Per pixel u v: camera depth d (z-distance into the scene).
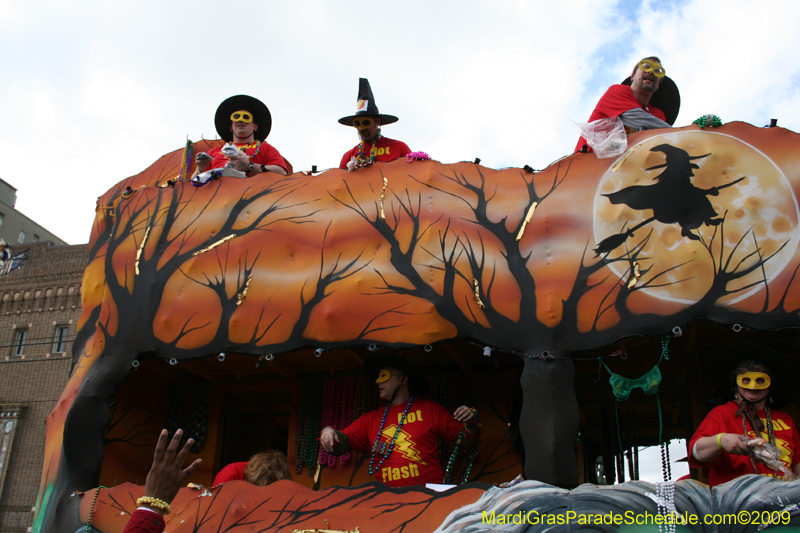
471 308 4.05
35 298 25.02
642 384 3.79
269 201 4.74
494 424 5.57
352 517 3.71
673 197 4.03
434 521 3.58
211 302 4.56
